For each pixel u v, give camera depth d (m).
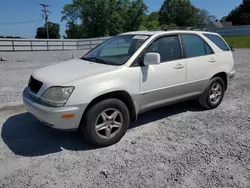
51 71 3.79
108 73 3.54
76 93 3.26
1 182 2.76
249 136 3.95
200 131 4.14
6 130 4.16
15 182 2.77
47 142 3.74
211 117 4.81
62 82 3.29
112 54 4.31
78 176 2.88
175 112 5.10
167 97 4.33
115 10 62.34
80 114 3.31
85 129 3.44
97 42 32.88
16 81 8.22
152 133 4.07
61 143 3.71
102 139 3.55
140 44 4.05
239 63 12.86
